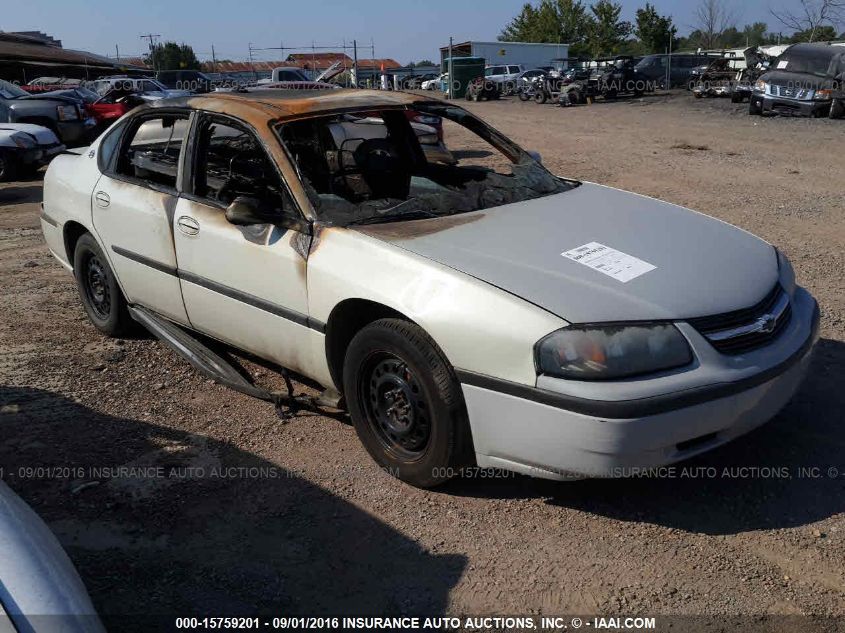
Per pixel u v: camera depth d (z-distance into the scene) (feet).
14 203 35.45
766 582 8.96
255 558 9.57
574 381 9.07
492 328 9.48
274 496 10.82
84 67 123.13
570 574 9.19
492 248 10.73
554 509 10.43
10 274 22.33
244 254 12.36
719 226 12.68
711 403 9.28
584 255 10.61
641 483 10.95
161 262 14.11
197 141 13.61
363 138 15.10
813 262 21.13
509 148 15.30
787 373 10.12
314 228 11.57
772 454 11.48
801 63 65.36
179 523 10.26
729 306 9.86
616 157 44.09
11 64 107.76
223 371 13.83
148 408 13.55
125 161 15.34
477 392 9.73
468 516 10.32
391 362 10.73
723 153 44.73
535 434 9.41
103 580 9.18
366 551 9.68
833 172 36.96
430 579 9.17
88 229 15.89
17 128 42.29
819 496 10.48
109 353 15.87
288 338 12.15
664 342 9.27
